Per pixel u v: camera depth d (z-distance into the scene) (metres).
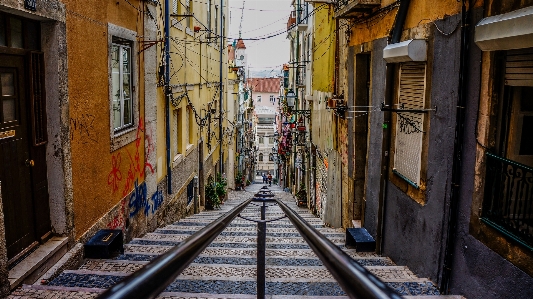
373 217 7.04
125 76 6.81
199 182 14.09
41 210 4.46
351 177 8.45
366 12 7.39
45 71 4.42
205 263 5.46
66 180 4.64
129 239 6.80
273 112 62.38
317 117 13.64
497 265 3.38
